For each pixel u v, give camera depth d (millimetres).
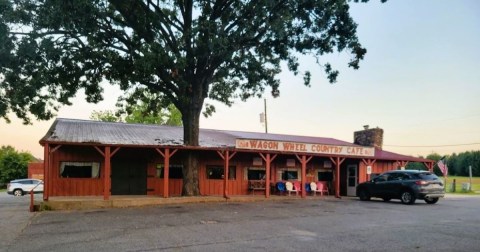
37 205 16734
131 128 25859
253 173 25453
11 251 8680
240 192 24859
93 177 21781
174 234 10680
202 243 9508
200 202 20109
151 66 16828
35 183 34969
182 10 20609
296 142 23484
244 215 14852
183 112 21781
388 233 11117
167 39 19859
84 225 12266
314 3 18266
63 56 19156
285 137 30109
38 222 13039
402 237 10500
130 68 19094
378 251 8781
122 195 21953
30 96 18594
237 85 26281
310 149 23953
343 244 9516
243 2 19000
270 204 19391
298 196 24484
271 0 17438
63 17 15641
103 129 24078
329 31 19344
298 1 18250
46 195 17656
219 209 16844
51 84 19750
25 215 14992
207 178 24250
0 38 15945
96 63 19766
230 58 18656
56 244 9367
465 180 62219
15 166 53719
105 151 18578
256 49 19953
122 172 22391
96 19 17328
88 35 17656
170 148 20000
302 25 19469
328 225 12539
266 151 22562
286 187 24906
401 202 21438
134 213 15336
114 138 21391
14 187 34125
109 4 19047
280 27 17875
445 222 13430
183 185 21500
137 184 22625
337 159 24969
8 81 17797
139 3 18438
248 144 22109
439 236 10680
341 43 19547
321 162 27719
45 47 17141
